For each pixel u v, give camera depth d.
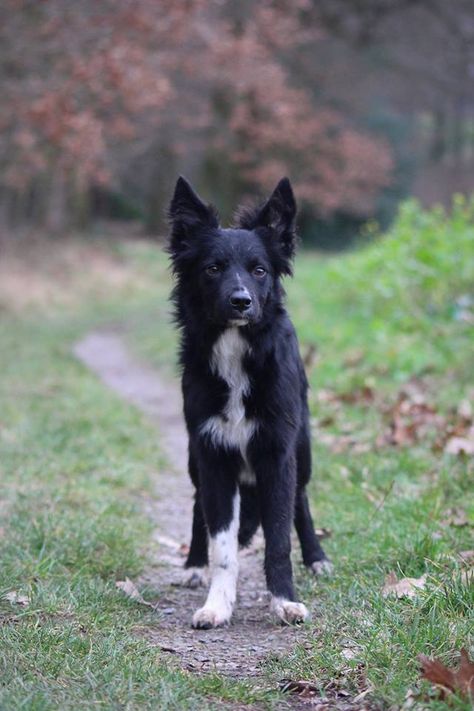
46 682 4.73
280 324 6.67
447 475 8.30
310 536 7.02
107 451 10.91
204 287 6.59
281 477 6.33
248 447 6.36
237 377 6.36
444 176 62.00
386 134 53.59
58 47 21.20
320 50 45.94
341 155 48.03
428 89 48.69
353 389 12.98
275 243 6.87
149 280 39.62
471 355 14.11
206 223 6.87
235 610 6.42
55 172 33.56
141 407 14.80
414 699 4.48
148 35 22.02
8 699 4.45
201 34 26.39
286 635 5.78
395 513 7.59
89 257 41.50
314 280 26.84
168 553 7.81
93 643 5.30
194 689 4.82
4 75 22.36
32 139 23.19
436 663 4.47
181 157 47.78
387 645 5.05
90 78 20.86
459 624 5.14
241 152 43.81
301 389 6.80
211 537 6.33
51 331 25.08
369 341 16.36
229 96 39.91
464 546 6.61
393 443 9.98
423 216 20.25
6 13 20.52
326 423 11.41
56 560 6.86
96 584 6.44
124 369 19.48
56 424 12.16
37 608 5.84
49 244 42.34
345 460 9.76
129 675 4.85
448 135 63.84
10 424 12.22
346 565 6.80
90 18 21.03
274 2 34.91
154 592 6.63
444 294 17.06
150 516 8.86
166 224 6.96
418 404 11.01
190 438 6.68
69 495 8.84
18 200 46.72
